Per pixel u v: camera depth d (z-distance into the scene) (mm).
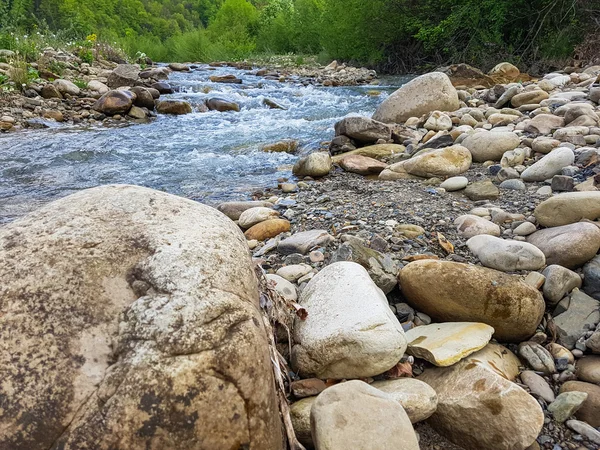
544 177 4562
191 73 17203
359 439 1721
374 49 17672
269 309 2209
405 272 2887
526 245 3092
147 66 18516
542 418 2076
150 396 1445
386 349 2156
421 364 2469
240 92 12727
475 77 11156
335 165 6184
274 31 27344
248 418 1520
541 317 2711
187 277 1686
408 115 7973
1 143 7500
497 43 13703
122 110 9555
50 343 1544
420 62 16781
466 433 2127
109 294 1670
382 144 6566
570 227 3188
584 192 3486
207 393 1477
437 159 5188
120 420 1422
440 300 2719
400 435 1747
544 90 8398
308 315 2406
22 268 1709
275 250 3762
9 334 1552
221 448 1466
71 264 1723
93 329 1588
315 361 2227
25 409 1440
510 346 2707
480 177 4961
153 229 1885
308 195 5098
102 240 1825
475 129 6305
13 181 5973
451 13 14781
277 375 1847
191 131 8586
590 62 11891
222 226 2023
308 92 12836
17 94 9500
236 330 1600
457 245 3525
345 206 4535
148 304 1616
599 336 2480
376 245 3486
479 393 2146
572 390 2328
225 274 1760
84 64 13672
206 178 6133
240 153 7223
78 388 1480
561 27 12930
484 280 2678
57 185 5859
